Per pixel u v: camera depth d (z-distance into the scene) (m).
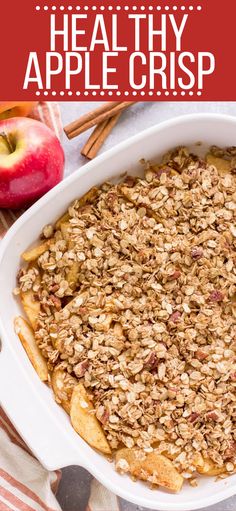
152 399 0.87
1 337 0.85
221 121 0.88
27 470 0.92
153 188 0.90
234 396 0.87
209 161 0.91
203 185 0.90
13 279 0.90
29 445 0.84
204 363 0.88
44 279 0.90
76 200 0.90
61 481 0.97
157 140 0.89
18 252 0.89
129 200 0.91
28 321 0.90
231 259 0.89
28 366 0.88
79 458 0.84
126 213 0.89
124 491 0.85
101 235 0.89
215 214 0.89
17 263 0.90
